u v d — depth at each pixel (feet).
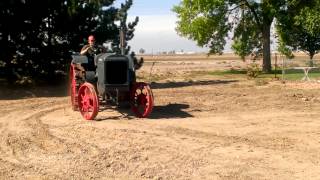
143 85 48.37
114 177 28.94
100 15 84.64
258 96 65.82
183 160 32.30
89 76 49.83
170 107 55.98
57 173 29.86
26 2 77.30
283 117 48.73
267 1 136.87
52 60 82.48
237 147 35.70
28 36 79.41
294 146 35.96
